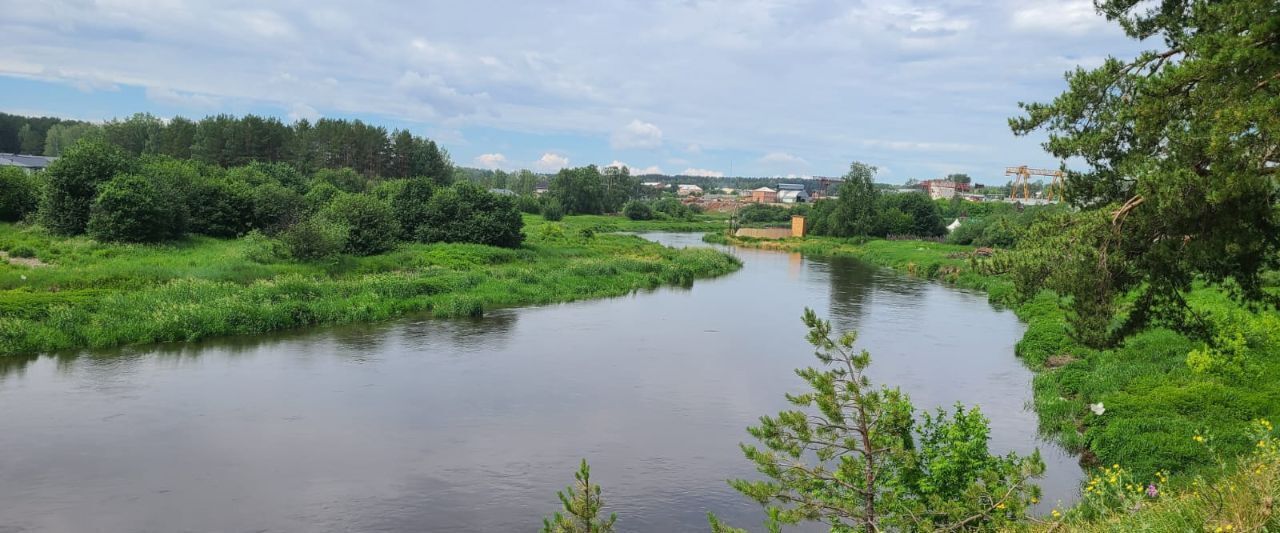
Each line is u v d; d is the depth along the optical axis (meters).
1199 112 12.41
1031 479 16.59
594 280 49.81
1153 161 13.10
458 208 59.12
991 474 10.27
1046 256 15.32
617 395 24.30
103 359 26.78
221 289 35.12
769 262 75.75
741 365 28.73
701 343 32.69
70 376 24.53
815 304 44.94
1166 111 12.88
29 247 40.78
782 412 10.10
